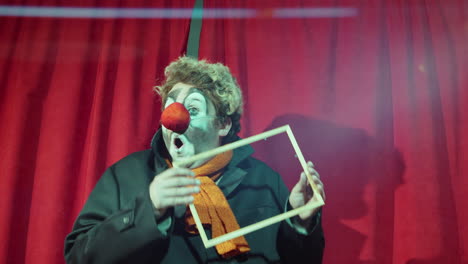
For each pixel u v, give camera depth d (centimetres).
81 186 125
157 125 130
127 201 101
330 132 131
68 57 140
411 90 135
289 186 124
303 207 89
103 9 146
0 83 136
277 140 130
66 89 135
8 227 117
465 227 121
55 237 118
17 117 129
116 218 89
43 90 135
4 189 120
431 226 119
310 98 135
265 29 145
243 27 145
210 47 141
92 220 98
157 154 106
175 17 146
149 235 86
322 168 127
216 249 95
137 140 127
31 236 118
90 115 133
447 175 126
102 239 88
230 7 147
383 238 120
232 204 103
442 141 130
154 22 144
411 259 117
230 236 86
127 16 145
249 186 107
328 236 120
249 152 109
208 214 97
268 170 112
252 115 133
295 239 96
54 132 129
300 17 146
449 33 143
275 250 99
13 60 139
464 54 139
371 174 126
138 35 142
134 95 133
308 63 140
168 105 108
